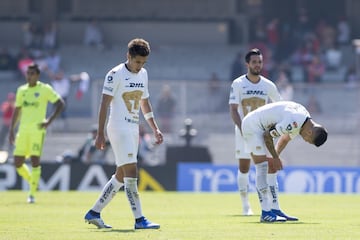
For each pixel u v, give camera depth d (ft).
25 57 405.18
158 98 305.32
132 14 459.32
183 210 171.94
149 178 261.85
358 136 308.60
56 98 193.88
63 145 306.76
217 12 459.73
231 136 306.14
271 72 386.32
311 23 463.83
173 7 461.78
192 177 262.47
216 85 306.76
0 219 145.69
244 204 160.76
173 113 303.48
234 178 263.08
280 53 424.87
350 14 465.88
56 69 400.47
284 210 171.53
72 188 257.14
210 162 290.35
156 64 424.87
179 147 289.74
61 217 150.00
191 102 306.55
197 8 460.14
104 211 165.99
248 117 138.72
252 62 157.38
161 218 149.89
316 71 393.29
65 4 461.37
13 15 455.22
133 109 127.03
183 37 455.22
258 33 433.48
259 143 137.39
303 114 133.28
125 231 122.93
